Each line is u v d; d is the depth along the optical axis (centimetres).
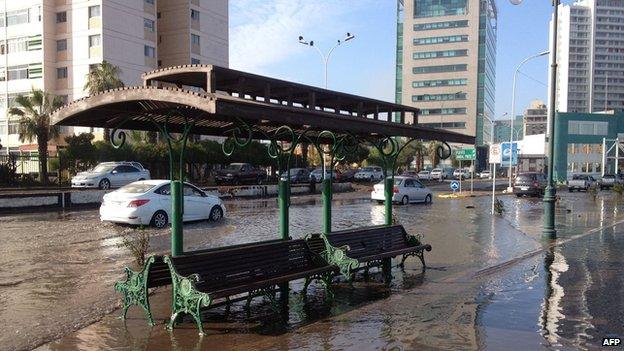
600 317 672
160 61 6384
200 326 585
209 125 836
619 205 2952
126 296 635
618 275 941
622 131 8144
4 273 912
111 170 3152
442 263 1062
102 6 5362
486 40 12975
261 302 732
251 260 687
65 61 5612
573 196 4038
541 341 576
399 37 13638
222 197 3225
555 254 1179
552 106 1455
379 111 1067
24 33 5653
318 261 777
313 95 836
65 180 3741
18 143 5750
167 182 1673
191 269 617
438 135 963
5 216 1955
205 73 664
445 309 707
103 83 4406
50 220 1802
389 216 1020
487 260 1097
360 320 652
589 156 8112
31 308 695
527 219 2058
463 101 12769
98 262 1014
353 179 5466
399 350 543
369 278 911
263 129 897
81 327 613
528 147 9369
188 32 6250
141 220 1572
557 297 777
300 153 6175
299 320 650
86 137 3850
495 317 669
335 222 1872
